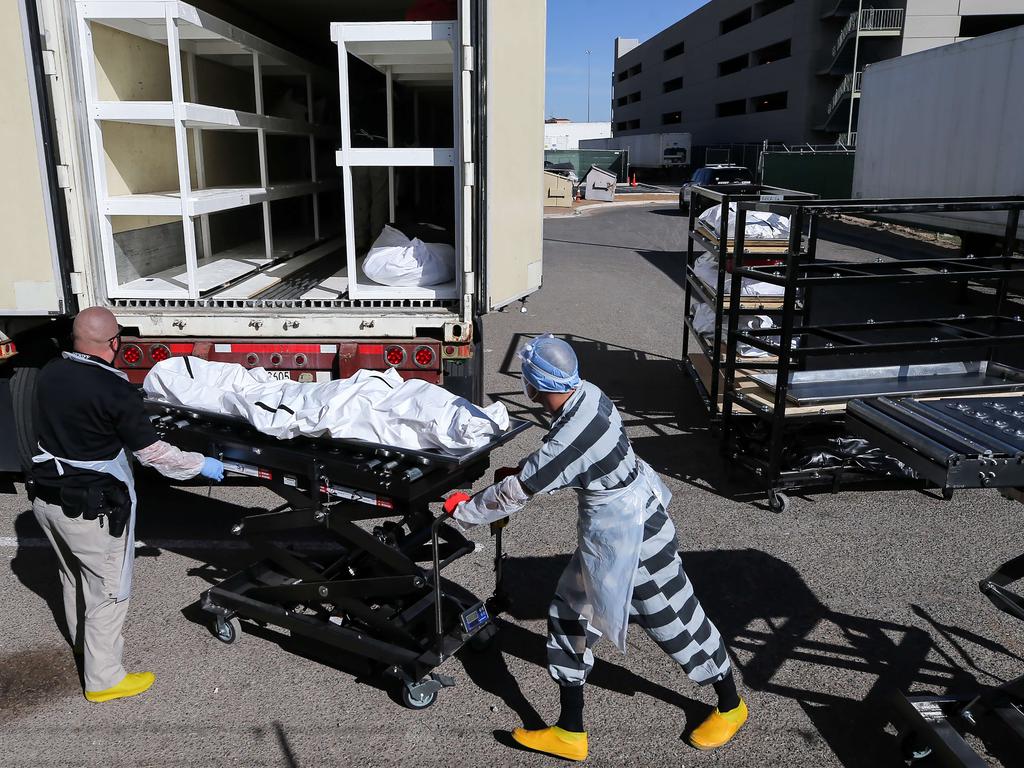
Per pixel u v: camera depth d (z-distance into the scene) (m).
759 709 3.30
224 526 4.88
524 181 5.04
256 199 5.94
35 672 3.50
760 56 50.00
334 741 3.10
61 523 3.13
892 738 3.14
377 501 3.14
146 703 3.31
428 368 4.86
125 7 4.58
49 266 4.48
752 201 5.38
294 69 7.38
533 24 4.93
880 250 17.41
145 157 5.54
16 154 4.34
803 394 5.33
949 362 5.88
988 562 4.45
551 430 2.80
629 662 3.63
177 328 4.85
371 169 7.83
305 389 3.48
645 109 74.25
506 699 3.36
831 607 4.02
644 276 15.01
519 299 5.20
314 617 3.59
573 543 4.70
